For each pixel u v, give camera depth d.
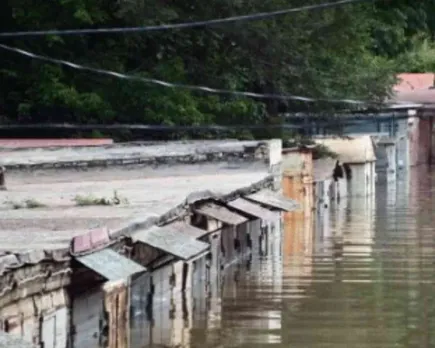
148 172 48.19
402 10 81.69
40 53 56.72
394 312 31.17
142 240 25.89
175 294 31.38
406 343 26.98
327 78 63.03
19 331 19.59
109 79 56.88
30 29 56.34
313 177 68.38
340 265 41.53
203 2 56.78
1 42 57.34
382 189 88.00
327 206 72.56
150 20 54.62
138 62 58.25
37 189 39.06
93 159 45.91
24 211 30.47
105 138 58.69
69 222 26.80
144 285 28.58
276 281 37.22
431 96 111.38
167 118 56.47
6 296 18.95
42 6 55.75
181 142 54.34
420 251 45.75
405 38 85.56
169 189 38.78
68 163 44.97
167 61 57.09
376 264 41.59
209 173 49.53
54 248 21.17
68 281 21.84
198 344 26.50
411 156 110.06
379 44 80.94
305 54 60.56
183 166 49.28
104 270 21.78
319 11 59.34
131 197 34.72
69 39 56.50
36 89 56.50
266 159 50.84
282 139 64.81
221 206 37.16
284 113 65.00
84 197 33.72
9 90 58.03
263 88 62.62
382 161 94.38
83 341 23.08
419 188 88.25
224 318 29.92
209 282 36.38
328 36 61.59
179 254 25.66
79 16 53.78
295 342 26.95
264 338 27.48
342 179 78.88
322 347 26.44
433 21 84.75
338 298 33.56
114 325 24.53
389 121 96.94
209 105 58.44
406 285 36.19
